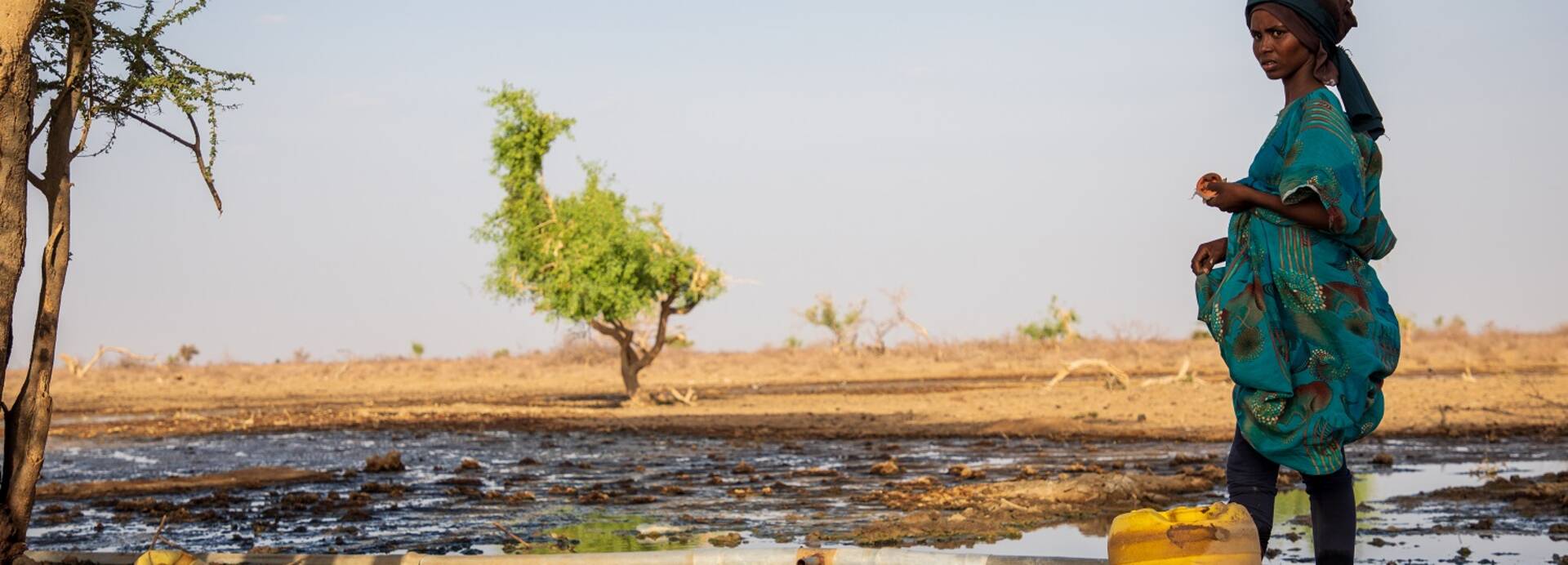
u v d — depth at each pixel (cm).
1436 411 2278
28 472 600
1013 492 1138
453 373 7131
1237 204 402
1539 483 1156
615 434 2331
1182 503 1094
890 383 4953
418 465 1697
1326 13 404
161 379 6378
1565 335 8475
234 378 6762
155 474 1605
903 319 6962
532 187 3438
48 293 605
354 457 1861
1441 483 1218
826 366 6712
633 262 3428
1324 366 394
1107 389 3406
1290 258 397
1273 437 399
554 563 589
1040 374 5450
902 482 1338
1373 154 404
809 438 2086
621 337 3562
